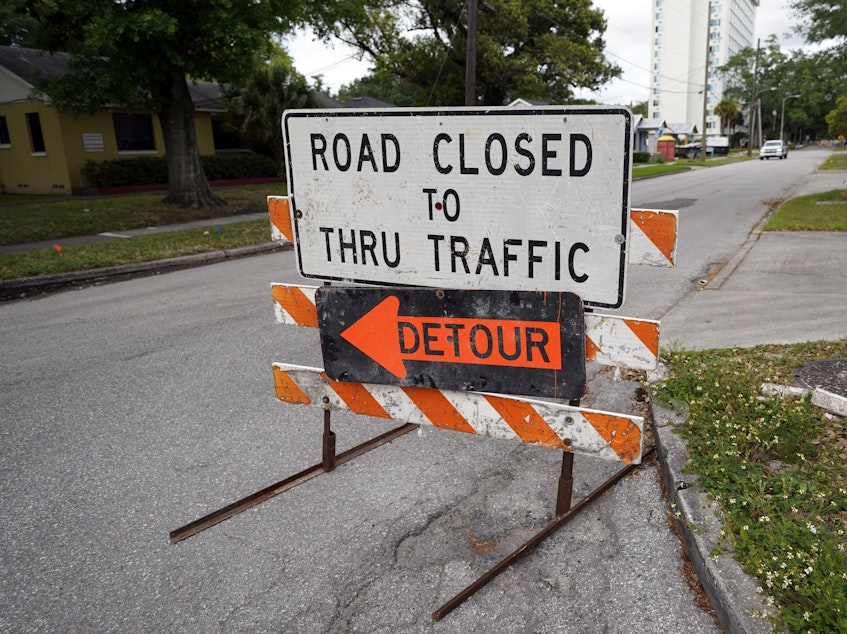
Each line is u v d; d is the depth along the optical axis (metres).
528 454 4.07
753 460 3.42
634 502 3.46
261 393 5.19
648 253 2.66
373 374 3.29
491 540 3.19
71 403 5.07
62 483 3.87
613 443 2.92
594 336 2.86
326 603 2.80
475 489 3.67
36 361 6.13
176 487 3.80
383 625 2.66
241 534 3.31
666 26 130.75
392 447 4.21
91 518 3.50
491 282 2.96
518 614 2.68
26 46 29.19
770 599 2.36
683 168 43.31
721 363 4.80
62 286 9.84
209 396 5.15
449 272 3.04
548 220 2.77
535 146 2.71
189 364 5.92
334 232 3.30
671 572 2.88
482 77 35.66
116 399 5.14
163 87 17.36
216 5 14.34
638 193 23.30
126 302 8.55
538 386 2.94
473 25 21.84
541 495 3.58
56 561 3.14
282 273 10.29
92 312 8.04
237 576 3.00
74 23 15.08
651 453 3.92
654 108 136.62
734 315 6.80
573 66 34.53
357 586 2.90
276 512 3.50
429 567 3.01
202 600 2.85
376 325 3.21
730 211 16.64
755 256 10.10
